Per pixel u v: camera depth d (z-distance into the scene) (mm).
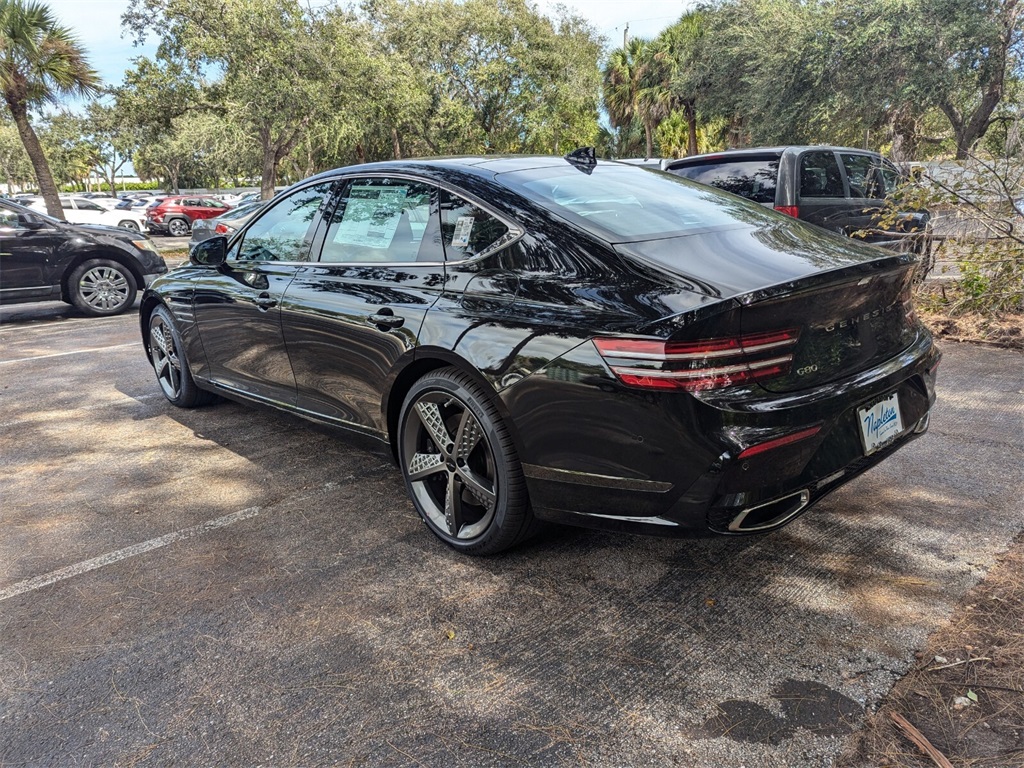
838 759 1803
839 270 2277
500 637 2354
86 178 82125
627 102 38062
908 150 20828
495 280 2662
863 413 2436
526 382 2434
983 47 17469
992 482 3281
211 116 25234
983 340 5867
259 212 4035
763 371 2150
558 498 2482
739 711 1979
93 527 3232
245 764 1866
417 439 3016
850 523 2986
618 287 2332
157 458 4055
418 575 2748
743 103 22375
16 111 19000
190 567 2859
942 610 2375
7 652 2363
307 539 3061
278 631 2424
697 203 3031
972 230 5957
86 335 7855
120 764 1884
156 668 2258
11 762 1904
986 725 1884
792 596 2508
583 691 2090
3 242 8383
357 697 2100
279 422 4633
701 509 2189
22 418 4844
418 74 27219
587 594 2584
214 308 4125
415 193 3109
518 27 29875
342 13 23297
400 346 2893
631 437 2230
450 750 1886
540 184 2902
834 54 18328
